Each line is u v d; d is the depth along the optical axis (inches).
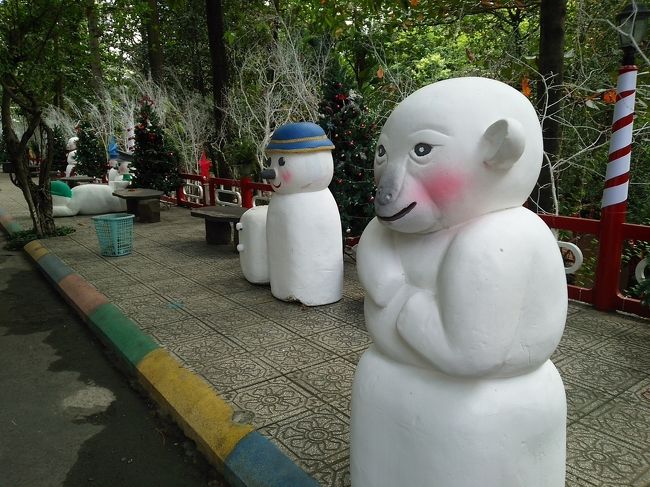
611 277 179.9
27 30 292.4
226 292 212.7
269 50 446.3
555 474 68.9
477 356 59.1
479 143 61.3
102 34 441.4
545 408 65.2
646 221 229.8
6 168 842.8
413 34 432.1
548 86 211.8
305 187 188.1
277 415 117.4
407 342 64.5
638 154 242.7
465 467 62.6
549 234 65.6
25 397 142.9
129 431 125.6
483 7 314.8
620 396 124.6
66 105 744.3
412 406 65.6
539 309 62.4
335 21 317.4
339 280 196.4
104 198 423.5
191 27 555.5
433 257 64.9
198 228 356.2
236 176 402.6
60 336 186.2
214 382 134.1
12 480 108.3
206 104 531.5
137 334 164.6
